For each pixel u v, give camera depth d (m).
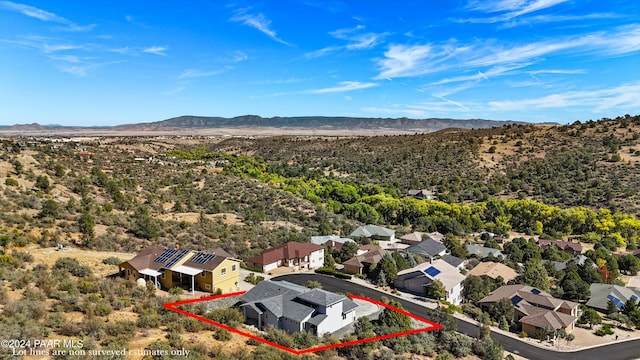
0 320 19.38
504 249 65.06
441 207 87.44
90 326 20.48
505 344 34.16
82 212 51.56
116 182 71.81
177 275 36.44
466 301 45.66
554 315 38.34
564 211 80.44
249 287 40.72
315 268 53.72
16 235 38.97
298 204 87.12
